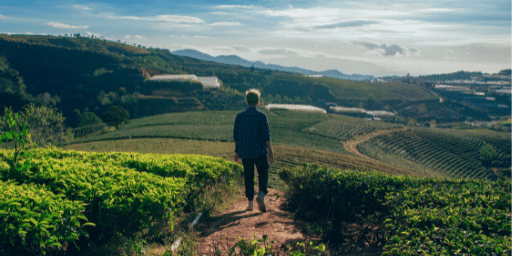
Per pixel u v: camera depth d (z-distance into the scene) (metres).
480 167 75.00
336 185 5.42
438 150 81.81
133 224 3.38
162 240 3.69
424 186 5.51
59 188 3.16
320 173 5.85
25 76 160.50
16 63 167.75
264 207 5.27
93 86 166.75
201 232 4.26
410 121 169.00
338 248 3.91
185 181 4.40
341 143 72.56
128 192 3.26
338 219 5.07
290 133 76.81
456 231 3.02
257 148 5.18
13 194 2.62
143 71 193.25
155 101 153.88
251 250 2.50
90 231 3.13
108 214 3.02
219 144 52.16
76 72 177.25
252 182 5.57
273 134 73.88
